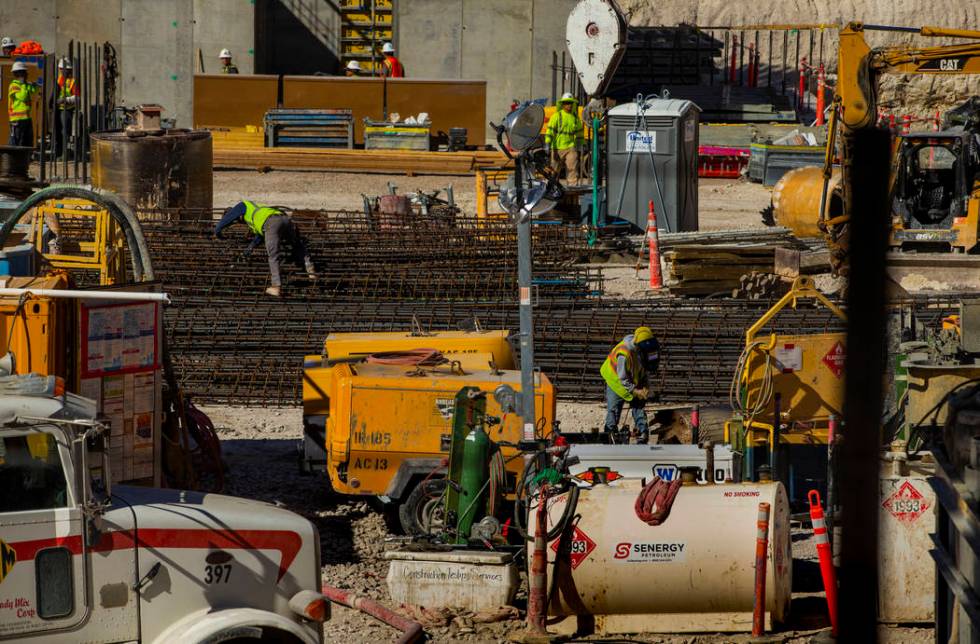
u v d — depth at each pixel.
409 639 30.31
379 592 34.00
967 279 73.81
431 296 63.22
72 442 23.06
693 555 30.94
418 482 37.44
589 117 95.56
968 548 21.81
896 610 32.16
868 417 16.47
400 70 115.88
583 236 75.62
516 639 30.91
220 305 59.75
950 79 136.88
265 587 25.48
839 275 69.81
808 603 33.56
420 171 105.06
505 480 34.47
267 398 54.09
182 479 39.97
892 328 40.12
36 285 34.06
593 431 41.75
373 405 37.53
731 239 76.69
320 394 41.56
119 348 36.28
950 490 22.97
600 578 31.02
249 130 108.00
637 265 76.19
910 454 34.03
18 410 22.92
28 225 62.28
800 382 39.44
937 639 24.45
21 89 93.31
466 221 72.44
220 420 51.34
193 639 23.77
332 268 64.06
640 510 31.09
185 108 116.06
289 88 109.50
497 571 32.62
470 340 43.28
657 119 81.12
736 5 149.62
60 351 33.69
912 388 34.34
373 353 41.31
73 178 96.81
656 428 45.91
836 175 82.69
